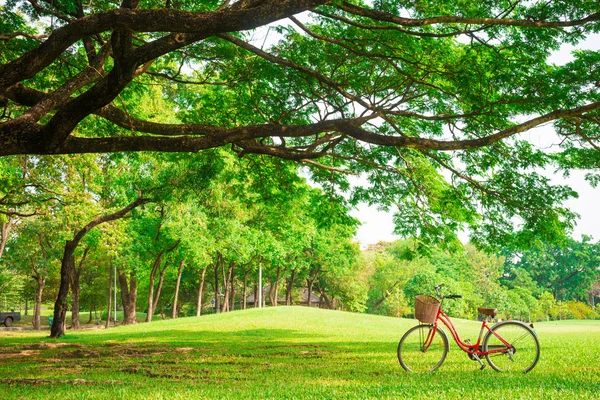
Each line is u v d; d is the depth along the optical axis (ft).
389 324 101.14
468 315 215.72
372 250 278.26
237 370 37.09
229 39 38.22
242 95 51.62
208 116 55.06
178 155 66.28
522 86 41.96
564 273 305.73
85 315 261.24
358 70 47.44
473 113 42.39
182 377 33.76
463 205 56.44
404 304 247.70
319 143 42.73
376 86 48.19
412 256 62.64
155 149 32.73
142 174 83.05
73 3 39.06
